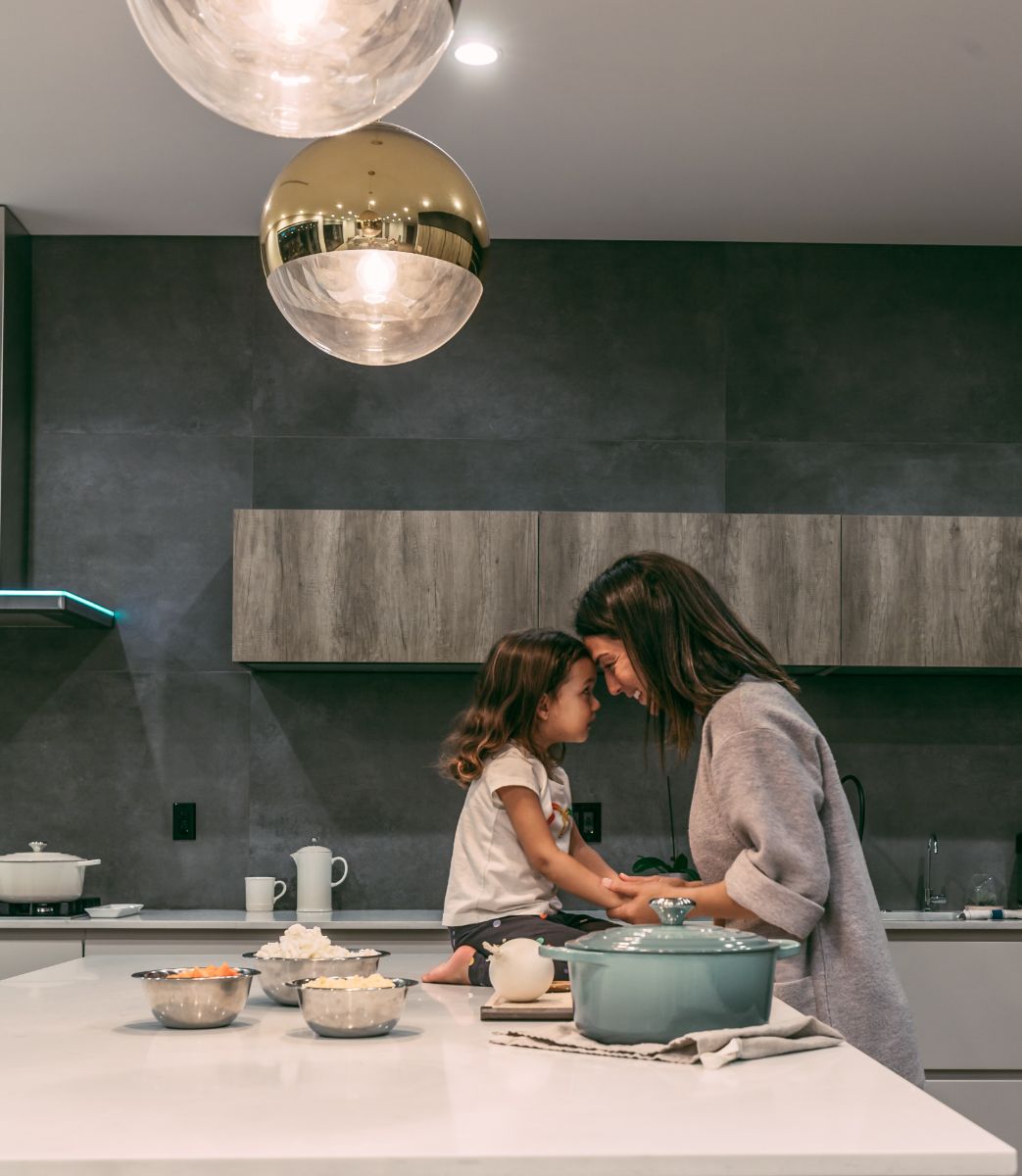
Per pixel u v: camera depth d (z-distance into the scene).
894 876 4.44
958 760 4.50
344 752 4.44
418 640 4.10
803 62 3.47
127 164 4.05
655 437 4.59
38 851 4.05
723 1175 1.11
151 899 4.38
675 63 3.48
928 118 3.76
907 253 4.70
